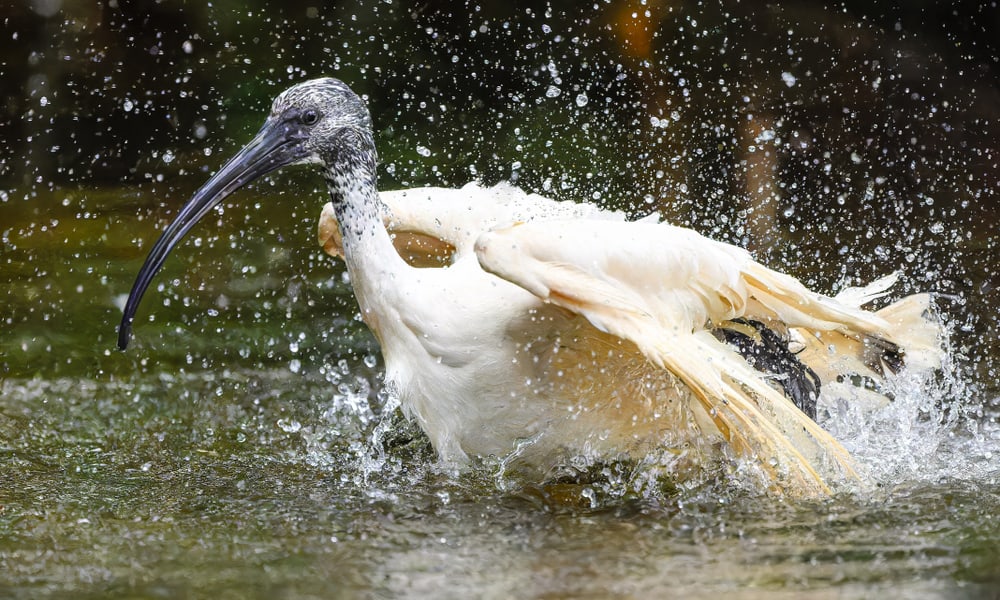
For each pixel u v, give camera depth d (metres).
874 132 20.14
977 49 21.28
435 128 22.02
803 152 19.69
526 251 8.23
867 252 15.98
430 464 9.52
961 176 18.75
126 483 9.26
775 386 9.27
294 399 11.90
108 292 15.48
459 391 8.91
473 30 23.67
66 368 12.83
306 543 7.66
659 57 22.53
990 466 9.10
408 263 10.88
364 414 11.45
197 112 22.84
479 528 7.93
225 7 24.14
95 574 7.11
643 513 8.20
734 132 20.41
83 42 23.78
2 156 21.75
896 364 9.58
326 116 9.19
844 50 21.75
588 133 21.30
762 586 6.61
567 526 7.94
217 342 13.66
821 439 8.28
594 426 9.12
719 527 7.79
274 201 19.44
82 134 22.45
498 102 22.89
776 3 22.36
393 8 24.06
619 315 8.25
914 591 6.46
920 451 9.43
